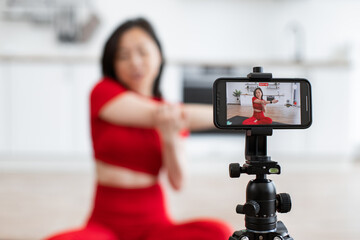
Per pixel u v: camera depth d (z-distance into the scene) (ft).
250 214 1.85
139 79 3.43
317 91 13.37
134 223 3.33
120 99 3.18
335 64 13.34
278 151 13.32
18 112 12.69
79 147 12.90
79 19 13.71
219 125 1.96
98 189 3.45
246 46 14.42
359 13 14.43
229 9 14.33
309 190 10.14
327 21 14.40
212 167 13.09
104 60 3.41
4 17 13.60
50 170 12.89
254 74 1.99
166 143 3.29
